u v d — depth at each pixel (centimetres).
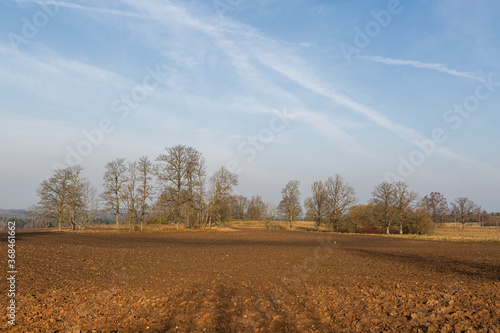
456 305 1152
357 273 1858
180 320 1021
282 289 1433
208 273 1809
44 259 2033
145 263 2105
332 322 1005
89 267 1862
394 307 1140
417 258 2627
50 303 1154
